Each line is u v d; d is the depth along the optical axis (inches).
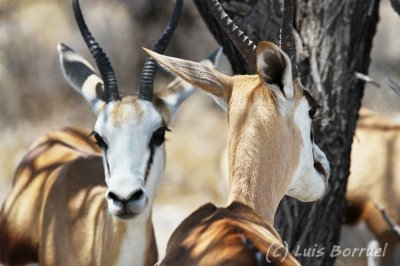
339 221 709.3
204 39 1657.2
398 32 1584.6
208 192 1295.5
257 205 518.6
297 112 541.6
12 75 1599.4
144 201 641.6
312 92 676.7
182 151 1382.9
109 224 675.4
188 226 500.1
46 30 1652.3
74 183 725.3
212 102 1545.3
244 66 708.7
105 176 665.6
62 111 1585.9
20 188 783.1
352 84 686.5
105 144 658.8
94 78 733.3
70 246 699.4
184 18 1663.4
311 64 678.5
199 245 462.0
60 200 722.2
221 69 1542.8
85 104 1599.4
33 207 754.8
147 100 676.7
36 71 1619.1
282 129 530.6
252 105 534.3
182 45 1659.7
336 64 679.1
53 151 807.1
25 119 1566.2
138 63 1644.9
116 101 674.2
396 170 881.5
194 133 1450.5
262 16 682.2
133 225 669.3
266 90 535.5
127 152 647.8
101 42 1644.9
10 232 760.3
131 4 1673.2
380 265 866.8
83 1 1691.7
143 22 1662.2
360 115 936.3
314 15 679.7
